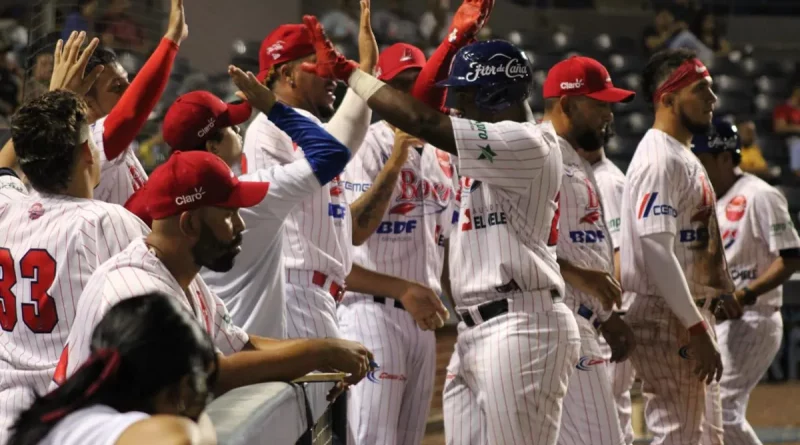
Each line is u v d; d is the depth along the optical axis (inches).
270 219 247.1
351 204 325.1
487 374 270.8
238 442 159.5
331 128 275.4
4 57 694.5
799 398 678.5
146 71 245.1
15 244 205.3
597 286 313.6
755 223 461.4
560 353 270.5
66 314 202.1
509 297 269.9
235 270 254.1
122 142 245.4
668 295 332.2
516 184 257.9
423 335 350.0
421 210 356.2
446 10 979.3
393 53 353.4
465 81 261.3
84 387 133.3
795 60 1220.5
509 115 265.3
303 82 303.1
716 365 336.5
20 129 204.8
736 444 453.4
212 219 184.4
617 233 401.7
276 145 286.4
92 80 261.4
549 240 282.5
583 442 321.1
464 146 249.8
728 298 426.9
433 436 556.4
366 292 329.7
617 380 374.0
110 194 255.3
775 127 1031.0
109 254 201.6
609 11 1208.2
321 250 293.7
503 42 265.3
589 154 410.3
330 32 902.4
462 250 277.1
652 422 358.3
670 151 337.7
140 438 124.0
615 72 1051.3
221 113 255.1
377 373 339.0
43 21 406.6
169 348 134.0
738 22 1235.2
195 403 139.1
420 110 249.0
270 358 196.7
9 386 205.9
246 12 848.9
